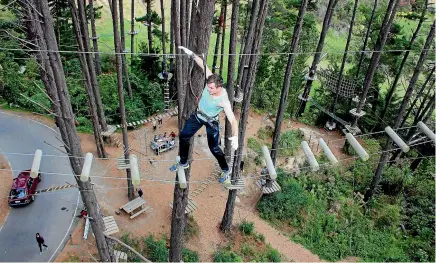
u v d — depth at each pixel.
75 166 11.70
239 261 17.44
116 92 25.95
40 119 24.83
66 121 11.06
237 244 18.58
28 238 17.09
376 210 21.70
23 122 24.36
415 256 19.59
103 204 18.94
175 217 12.94
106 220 15.31
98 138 21.05
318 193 22.05
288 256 18.56
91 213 12.71
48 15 9.73
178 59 11.36
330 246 19.50
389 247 19.91
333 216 20.73
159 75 26.81
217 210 20.17
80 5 18.23
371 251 19.56
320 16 37.34
